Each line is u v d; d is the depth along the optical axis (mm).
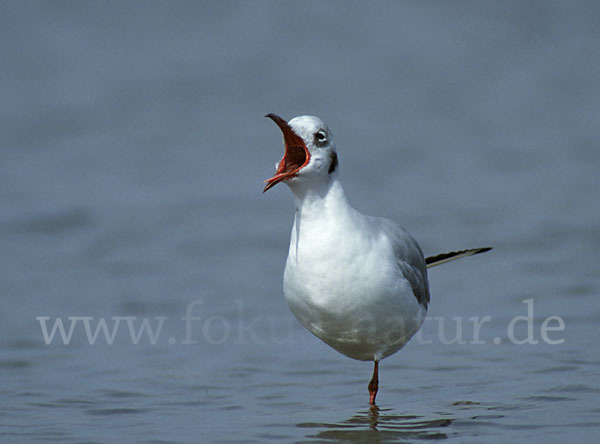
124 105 29109
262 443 7320
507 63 34812
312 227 7680
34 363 10523
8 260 15984
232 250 16391
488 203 19062
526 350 10375
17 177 21938
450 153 23734
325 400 8844
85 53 35062
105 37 36938
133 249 16562
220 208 19297
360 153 23844
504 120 27344
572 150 23703
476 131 26125
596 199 19125
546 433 7285
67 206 19453
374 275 7703
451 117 27781
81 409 8617
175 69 33312
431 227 17375
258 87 31141
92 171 22484
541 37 38281
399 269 7945
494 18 40781
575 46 36906
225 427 7863
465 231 17031
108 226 18062
